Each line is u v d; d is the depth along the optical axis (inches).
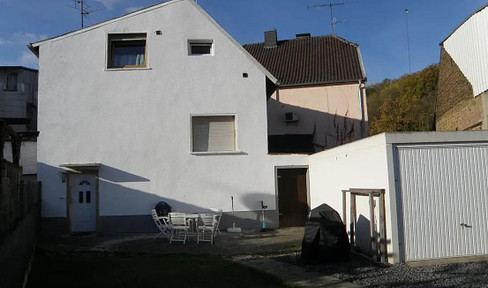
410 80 1534.2
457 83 759.7
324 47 956.6
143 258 385.4
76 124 557.9
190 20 585.9
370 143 362.3
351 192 387.2
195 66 581.0
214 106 578.2
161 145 565.9
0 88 836.0
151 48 576.7
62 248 451.2
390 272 304.8
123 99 567.2
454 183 337.7
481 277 282.4
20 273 271.6
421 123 1266.0
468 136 340.8
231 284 288.4
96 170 555.5
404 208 329.1
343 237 351.6
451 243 332.5
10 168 258.8
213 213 539.5
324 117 833.5
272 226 569.9
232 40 588.1
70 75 563.2
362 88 829.8
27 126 773.9
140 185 557.9
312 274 311.7
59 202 549.0
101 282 296.4
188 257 389.7
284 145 782.5
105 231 546.6
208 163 570.6
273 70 897.5
